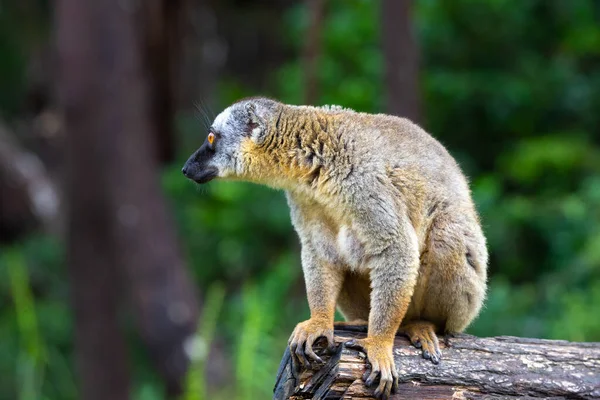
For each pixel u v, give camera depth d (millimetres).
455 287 6883
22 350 14453
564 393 6105
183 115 25281
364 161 6691
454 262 6828
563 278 15281
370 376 5992
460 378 6133
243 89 26859
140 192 16406
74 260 16469
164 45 22734
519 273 17031
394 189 6645
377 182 6633
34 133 25094
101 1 16062
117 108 16250
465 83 19922
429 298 6996
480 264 6980
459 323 7066
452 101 20266
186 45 25188
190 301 16672
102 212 16344
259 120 7148
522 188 19016
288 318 14570
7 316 17312
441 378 6121
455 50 20891
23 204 21250
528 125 20641
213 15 29344
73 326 16703
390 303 6484
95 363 16266
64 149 16469
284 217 18609
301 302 15281
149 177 16656
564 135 19859
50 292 19109
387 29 15469
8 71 26047
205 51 28641
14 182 21156
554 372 6184
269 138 7102
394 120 7121
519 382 6129
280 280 16047
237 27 30219
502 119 20234
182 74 24859
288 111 7148
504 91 20109
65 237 16656
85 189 16281
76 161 16219
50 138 24875
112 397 16281
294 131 7016
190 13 25750
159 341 16297
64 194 16516
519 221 17078
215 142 7484
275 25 29688
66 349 17797
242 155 7254
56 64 16484
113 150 16203
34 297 18812
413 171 6750
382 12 15484
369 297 7340
